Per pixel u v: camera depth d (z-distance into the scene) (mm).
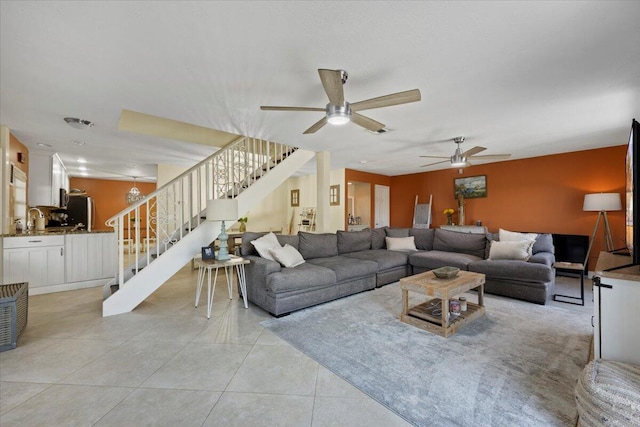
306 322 2994
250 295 3625
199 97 2742
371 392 1830
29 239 3965
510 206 6000
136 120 4059
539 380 1937
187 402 1736
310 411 1659
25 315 2779
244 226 7465
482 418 1586
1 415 1616
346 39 1856
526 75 2338
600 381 1288
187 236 3816
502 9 1578
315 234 4531
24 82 2457
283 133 4000
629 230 1954
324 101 2846
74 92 2652
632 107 3014
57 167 5723
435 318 2818
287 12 1602
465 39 1858
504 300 3682
